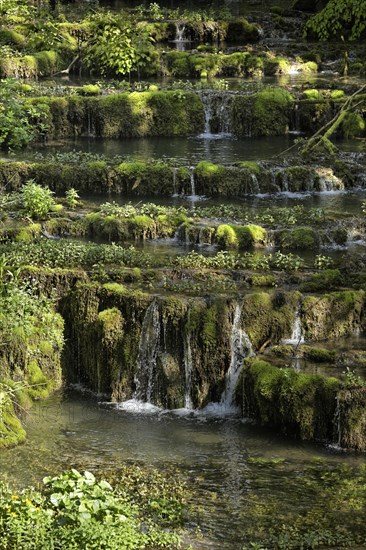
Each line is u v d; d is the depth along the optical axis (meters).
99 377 22.20
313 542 16.31
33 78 41.84
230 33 47.50
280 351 21.55
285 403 20.11
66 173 30.38
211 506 17.44
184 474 18.56
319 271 24.28
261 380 20.45
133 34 33.16
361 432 19.44
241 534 16.62
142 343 22.05
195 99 36.88
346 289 23.23
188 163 31.81
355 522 16.92
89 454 19.38
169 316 21.80
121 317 22.20
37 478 18.33
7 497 17.00
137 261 24.47
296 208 28.25
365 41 46.50
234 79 41.62
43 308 22.39
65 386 22.45
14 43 43.84
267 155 33.16
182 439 20.09
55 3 50.81
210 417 21.17
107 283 22.81
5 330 21.48
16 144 31.58
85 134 36.34
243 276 23.72
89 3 52.34
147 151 33.97
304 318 22.27
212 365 21.64
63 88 38.47
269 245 26.38
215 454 19.39
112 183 30.45
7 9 44.31
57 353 22.41
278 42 47.34
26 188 27.52
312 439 19.95
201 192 30.36
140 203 29.53
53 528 16.02
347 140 35.19
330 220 27.31
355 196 30.22
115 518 16.31
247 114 36.47
